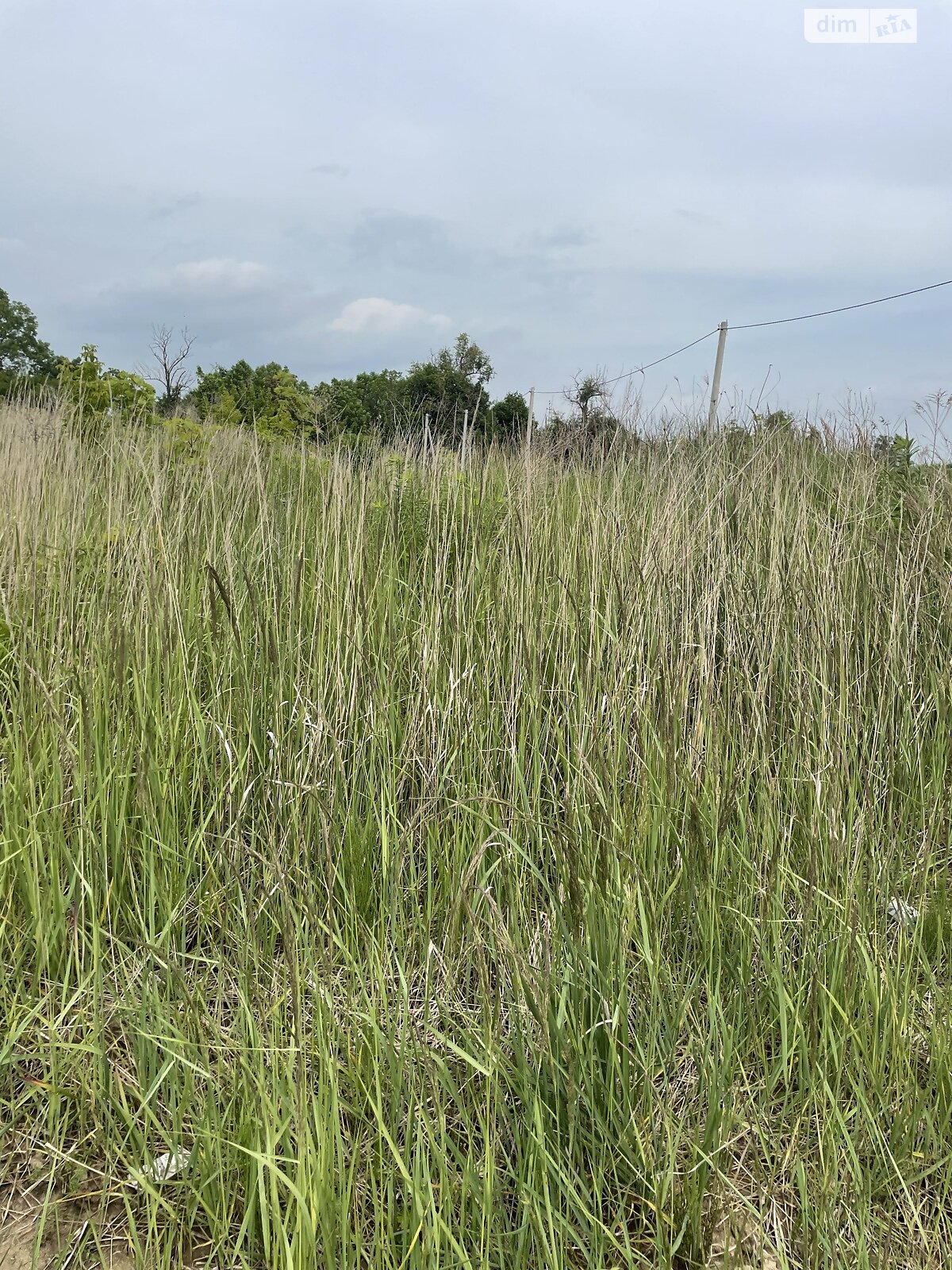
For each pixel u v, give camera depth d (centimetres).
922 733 368
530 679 324
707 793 284
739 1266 185
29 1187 202
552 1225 170
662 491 443
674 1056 226
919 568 378
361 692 322
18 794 266
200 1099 204
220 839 259
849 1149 198
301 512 404
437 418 500
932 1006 246
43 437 471
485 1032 203
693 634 321
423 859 293
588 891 229
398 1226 186
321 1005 200
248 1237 186
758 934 247
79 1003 242
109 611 320
